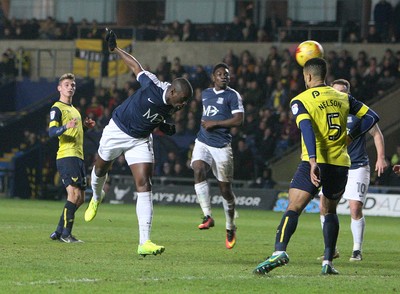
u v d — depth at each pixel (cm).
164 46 5419
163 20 5662
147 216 1662
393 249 2103
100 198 1869
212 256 1784
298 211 1441
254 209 4147
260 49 5231
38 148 4759
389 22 5112
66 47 5619
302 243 2208
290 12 5391
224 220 3155
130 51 5484
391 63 4712
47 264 1534
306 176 1437
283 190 4116
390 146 4512
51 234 2172
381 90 4638
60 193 4644
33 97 5469
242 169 4319
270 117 4572
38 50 5509
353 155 1834
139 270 1484
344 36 5156
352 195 1823
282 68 4825
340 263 1741
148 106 1639
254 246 2064
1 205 3841
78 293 1216
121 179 4516
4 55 5512
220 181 2030
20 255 1684
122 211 3603
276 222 3169
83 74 5550
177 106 1634
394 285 1367
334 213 1502
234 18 5350
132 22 5672
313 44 1773
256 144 4544
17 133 5150
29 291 1220
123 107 1681
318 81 1480
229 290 1272
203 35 5509
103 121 4822
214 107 2077
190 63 5366
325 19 5334
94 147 4684
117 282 1327
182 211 3788
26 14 5872
